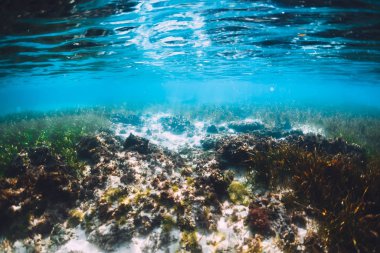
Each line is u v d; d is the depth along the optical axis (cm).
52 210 646
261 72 3266
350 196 604
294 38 1345
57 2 768
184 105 3784
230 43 1503
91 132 1628
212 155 1116
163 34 1271
